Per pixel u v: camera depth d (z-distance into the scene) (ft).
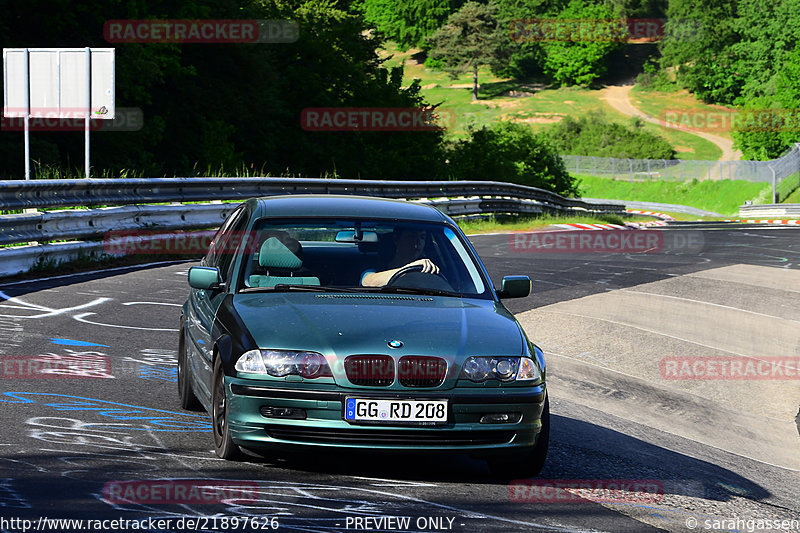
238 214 87.66
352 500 60.75
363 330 66.80
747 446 109.81
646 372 139.54
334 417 63.93
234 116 479.41
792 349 163.43
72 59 218.38
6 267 161.48
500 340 68.74
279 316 68.80
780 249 291.79
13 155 349.41
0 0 355.77
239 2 505.25
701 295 201.26
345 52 578.25
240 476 64.64
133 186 203.10
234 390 65.21
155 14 427.33
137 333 122.21
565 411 107.96
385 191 322.96
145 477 62.69
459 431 65.05
